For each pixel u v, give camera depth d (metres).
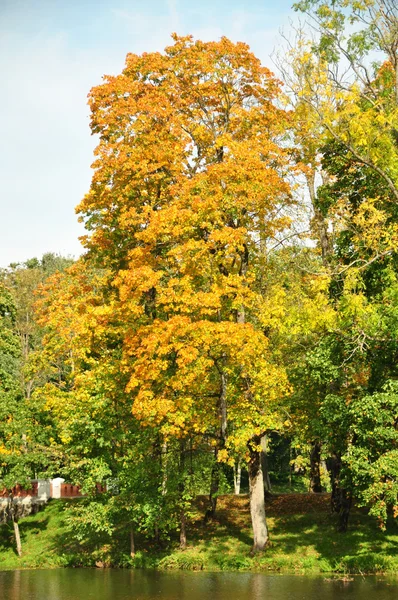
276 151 24.67
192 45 27.25
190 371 22.75
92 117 26.89
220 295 23.08
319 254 27.55
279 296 22.34
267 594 19.62
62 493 42.28
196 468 28.19
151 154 24.98
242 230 22.83
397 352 21.77
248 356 22.69
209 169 23.38
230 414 24.25
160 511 27.34
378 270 21.98
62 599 20.17
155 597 19.97
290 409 26.75
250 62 26.67
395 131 21.11
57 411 33.00
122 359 25.92
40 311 40.22
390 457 20.16
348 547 26.14
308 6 21.92
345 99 20.72
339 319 21.05
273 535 29.08
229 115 26.73
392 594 18.89
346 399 23.56
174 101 26.33
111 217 26.56
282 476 54.75
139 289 23.05
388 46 22.03
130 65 27.11
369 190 23.25
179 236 24.05
